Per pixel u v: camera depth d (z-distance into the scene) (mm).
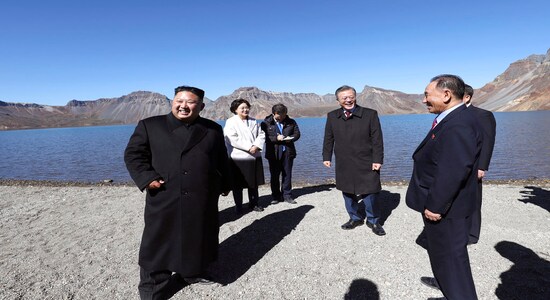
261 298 3391
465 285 2564
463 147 2410
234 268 4113
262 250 4656
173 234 3289
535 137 30625
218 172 3723
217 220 3699
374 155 4871
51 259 4543
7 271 4180
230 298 3406
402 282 3617
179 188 3256
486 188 8367
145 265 3293
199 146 3385
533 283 3459
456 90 2586
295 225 5680
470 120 2498
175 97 3312
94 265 4316
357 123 4898
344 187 5125
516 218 5641
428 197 2588
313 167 17875
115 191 9797
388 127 71625
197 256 3379
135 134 3299
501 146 24375
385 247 4594
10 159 28844
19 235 5656
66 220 6574
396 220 5816
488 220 5582
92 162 24469
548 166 15406
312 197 7941
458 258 2582
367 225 5344
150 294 3346
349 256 4344
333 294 3434
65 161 25703
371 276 3775
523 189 8070
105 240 5277
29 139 85750
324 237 5062
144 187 3109
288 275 3879
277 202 7270
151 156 3354
